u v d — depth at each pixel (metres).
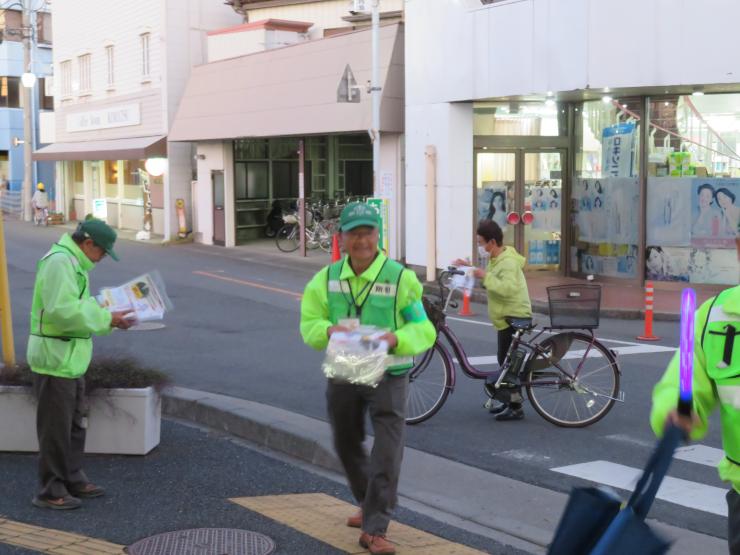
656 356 11.00
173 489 6.07
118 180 34.03
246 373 10.03
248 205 27.30
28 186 38.69
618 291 16.50
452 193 18.00
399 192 20.17
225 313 14.53
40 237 29.81
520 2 16.38
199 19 29.20
